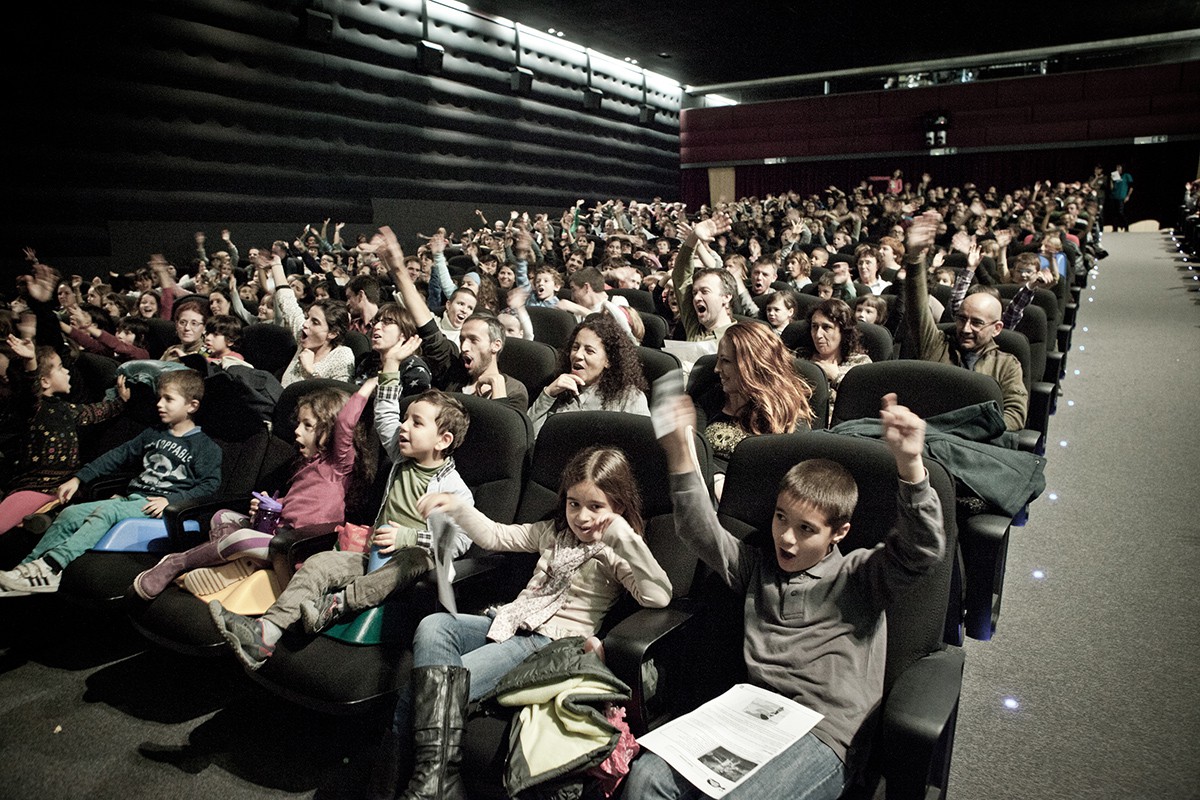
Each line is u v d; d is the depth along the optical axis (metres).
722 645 1.85
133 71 8.52
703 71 18.16
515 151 14.05
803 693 1.63
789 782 1.48
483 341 2.98
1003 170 17.38
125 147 8.61
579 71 15.51
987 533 2.19
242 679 2.50
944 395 2.45
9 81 7.59
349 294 4.13
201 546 2.35
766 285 4.91
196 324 3.96
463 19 12.55
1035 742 1.98
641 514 2.06
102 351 4.48
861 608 1.67
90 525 2.63
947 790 1.77
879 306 4.04
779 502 1.71
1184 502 3.35
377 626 2.05
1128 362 5.80
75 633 2.78
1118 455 3.94
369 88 11.23
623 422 2.18
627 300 5.31
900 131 18.03
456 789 1.70
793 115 19.02
